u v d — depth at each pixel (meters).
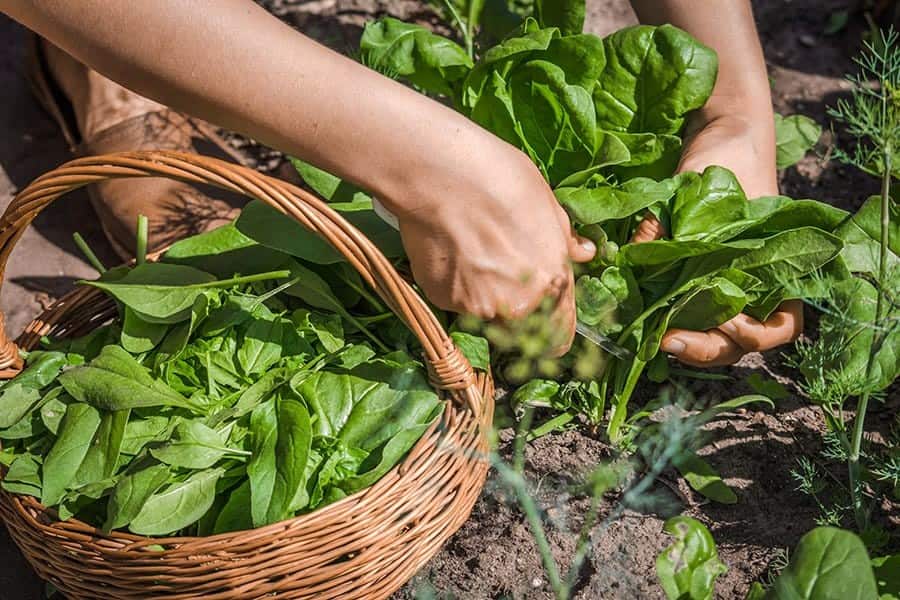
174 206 1.36
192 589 1.04
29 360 1.15
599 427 1.22
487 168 1.04
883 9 1.55
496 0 1.36
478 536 1.17
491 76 1.20
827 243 1.13
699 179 1.16
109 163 1.06
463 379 1.09
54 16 1.01
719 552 1.15
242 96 1.03
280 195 1.04
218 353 1.15
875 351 1.09
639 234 1.18
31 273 1.40
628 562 1.15
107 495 1.08
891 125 1.07
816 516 1.17
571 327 1.12
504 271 1.07
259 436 1.09
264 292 1.18
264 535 1.04
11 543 1.21
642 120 1.21
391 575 1.08
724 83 1.23
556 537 1.16
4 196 1.46
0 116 1.54
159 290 1.13
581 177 1.17
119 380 1.10
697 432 1.22
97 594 1.08
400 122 1.03
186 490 1.08
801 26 1.58
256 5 1.04
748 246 1.12
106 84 1.44
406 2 1.62
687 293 1.16
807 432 1.22
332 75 1.03
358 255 1.05
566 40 1.20
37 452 1.12
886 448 1.21
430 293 1.10
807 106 1.49
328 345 1.15
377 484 1.06
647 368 1.25
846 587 1.00
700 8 1.24
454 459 1.08
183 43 1.02
